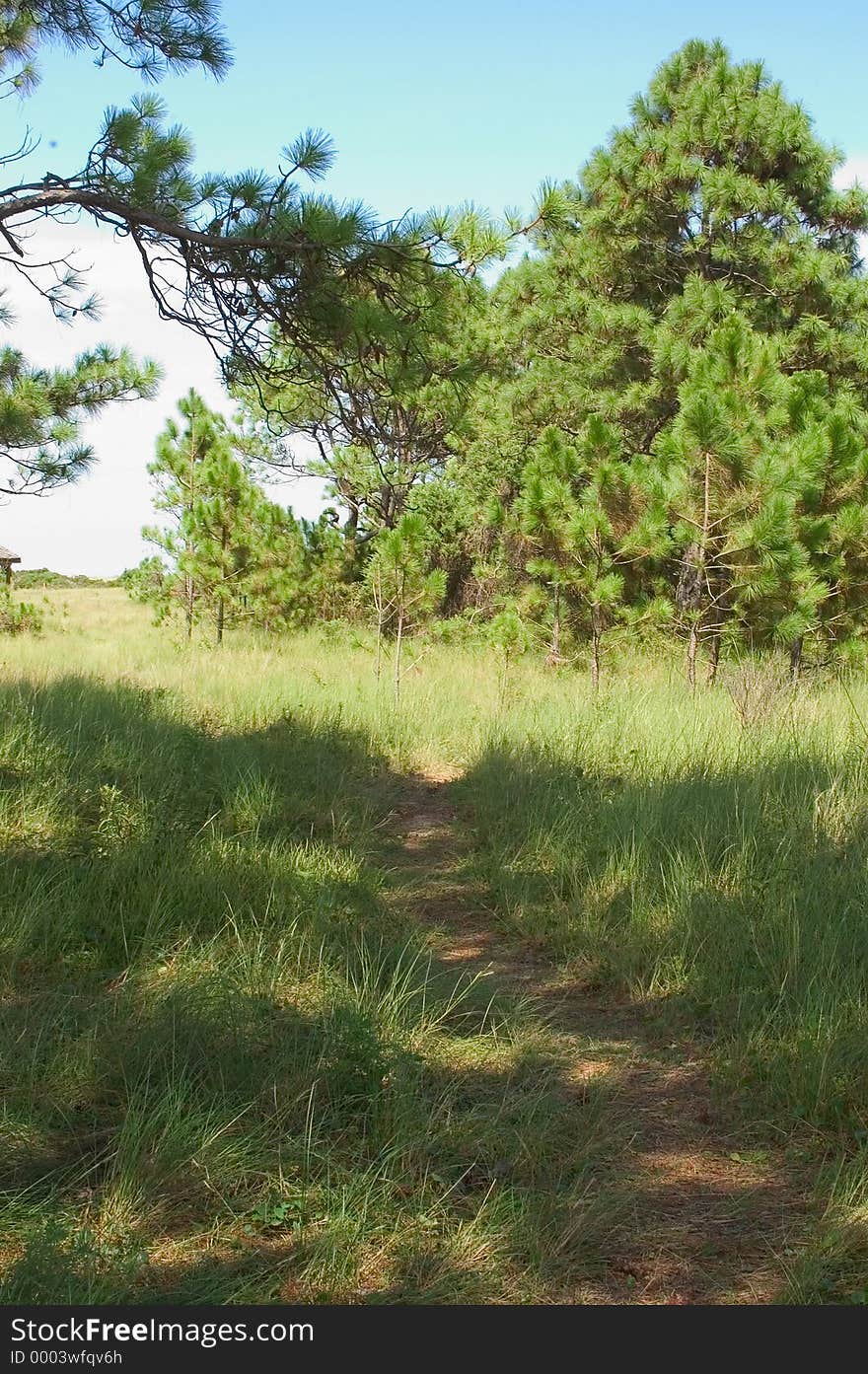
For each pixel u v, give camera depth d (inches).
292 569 791.1
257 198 248.1
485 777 351.6
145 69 319.9
